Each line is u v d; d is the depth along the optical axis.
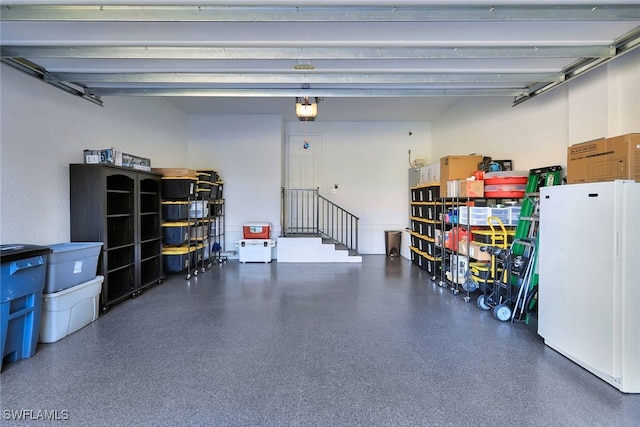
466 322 3.59
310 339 3.13
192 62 3.46
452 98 6.29
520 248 3.95
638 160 2.61
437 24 2.63
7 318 2.53
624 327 2.28
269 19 2.40
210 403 2.14
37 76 3.47
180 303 4.22
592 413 2.05
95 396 2.21
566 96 3.93
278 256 7.19
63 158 3.87
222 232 7.54
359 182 8.22
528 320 3.41
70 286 3.26
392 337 3.19
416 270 6.34
